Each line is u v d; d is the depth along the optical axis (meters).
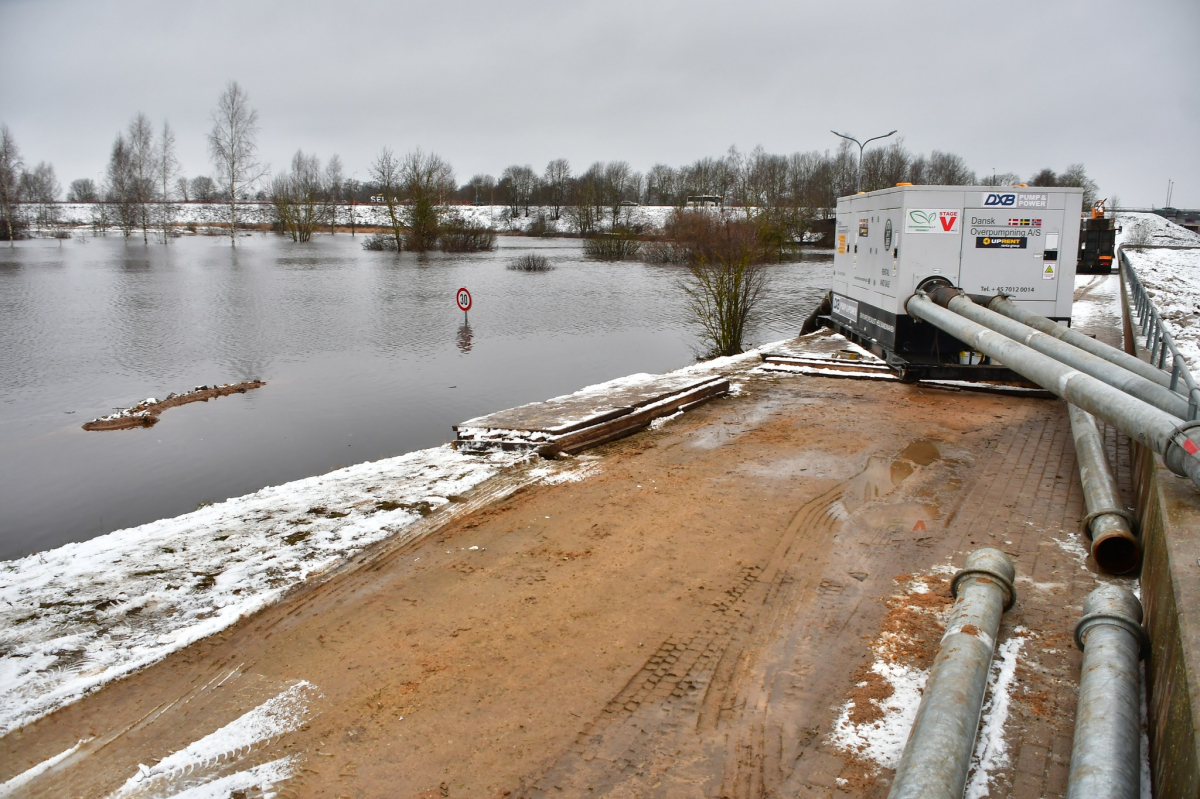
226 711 4.57
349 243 78.00
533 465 9.30
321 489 8.41
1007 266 12.74
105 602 5.77
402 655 5.17
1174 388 7.17
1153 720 4.09
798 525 7.46
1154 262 37.41
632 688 4.80
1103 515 6.52
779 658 5.14
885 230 14.12
